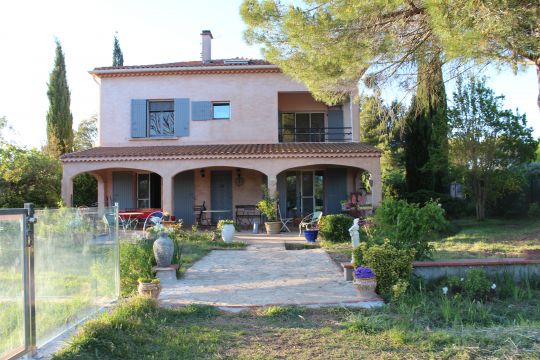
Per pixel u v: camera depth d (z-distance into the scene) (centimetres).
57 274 534
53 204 1655
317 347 501
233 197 1983
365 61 888
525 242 1193
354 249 859
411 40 951
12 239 437
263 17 898
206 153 1714
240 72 1988
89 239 634
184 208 1977
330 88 1082
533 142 1650
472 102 1691
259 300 720
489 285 729
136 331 546
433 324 590
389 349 491
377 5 777
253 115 1986
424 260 884
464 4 665
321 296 738
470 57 784
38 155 1677
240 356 473
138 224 1903
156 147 1922
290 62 983
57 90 2812
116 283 737
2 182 1538
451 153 1742
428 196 1941
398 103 1168
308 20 830
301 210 1991
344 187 1966
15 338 434
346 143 1939
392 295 714
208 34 2198
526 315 627
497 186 1709
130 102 1998
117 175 2005
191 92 1995
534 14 669
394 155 3108
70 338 513
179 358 471
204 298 738
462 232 1465
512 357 447
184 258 1128
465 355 457
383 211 916
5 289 423
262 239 1532
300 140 2089
